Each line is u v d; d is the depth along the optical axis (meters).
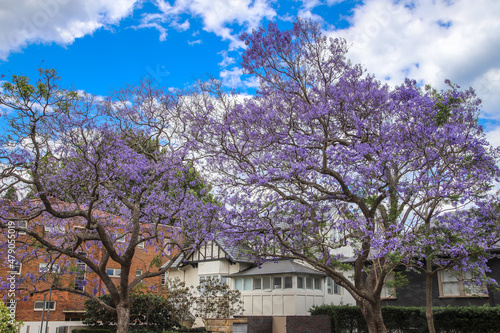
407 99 12.84
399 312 16.48
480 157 11.96
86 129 13.17
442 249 11.40
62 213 12.18
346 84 13.92
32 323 23.38
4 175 11.60
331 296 24.70
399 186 12.04
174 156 14.20
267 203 12.55
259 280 24.45
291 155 13.02
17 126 11.88
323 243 12.51
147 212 14.94
